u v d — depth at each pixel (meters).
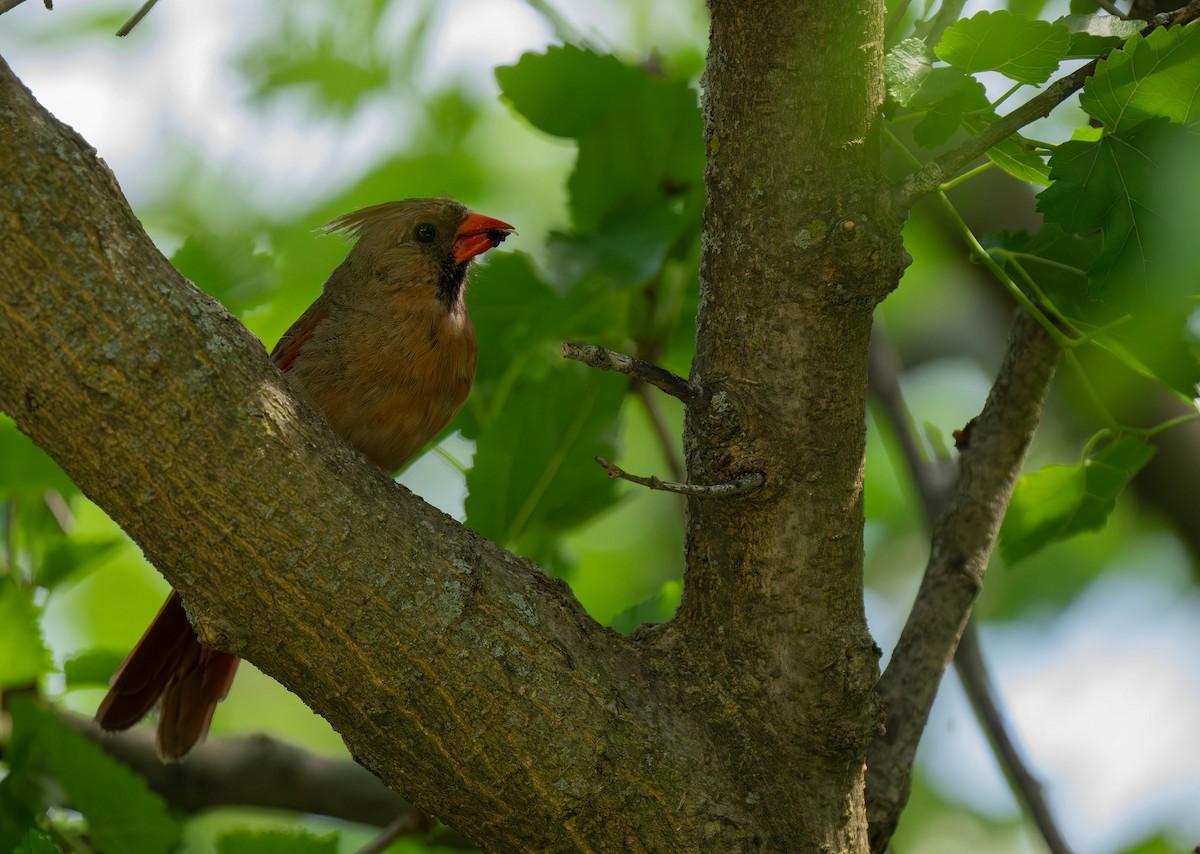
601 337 8.50
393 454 8.17
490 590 5.19
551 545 8.03
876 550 13.45
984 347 13.35
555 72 8.19
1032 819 7.49
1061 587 13.22
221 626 5.04
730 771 5.43
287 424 5.02
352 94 11.34
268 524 4.93
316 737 12.65
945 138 5.54
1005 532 7.46
